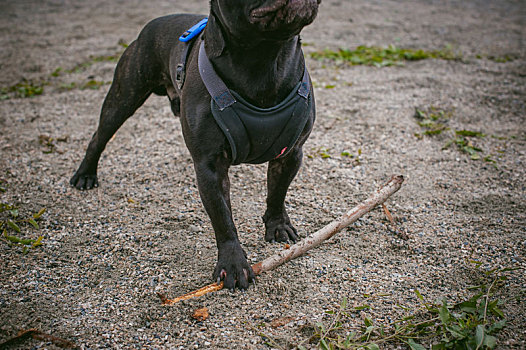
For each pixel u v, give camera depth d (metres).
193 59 2.74
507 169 4.22
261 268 2.90
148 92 3.70
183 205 3.76
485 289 2.79
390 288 2.85
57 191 3.97
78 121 5.34
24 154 4.57
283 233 3.32
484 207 3.68
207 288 2.78
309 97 2.79
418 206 3.73
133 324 2.60
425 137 4.82
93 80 6.41
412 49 7.54
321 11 10.33
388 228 3.45
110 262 3.12
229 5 2.34
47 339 2.46
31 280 2.93
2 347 2.42
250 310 2.68
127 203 3.80
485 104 5.55
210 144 2.65
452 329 2.38
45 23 9.56
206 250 3.21
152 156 4.55
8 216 3.60
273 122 2.63
